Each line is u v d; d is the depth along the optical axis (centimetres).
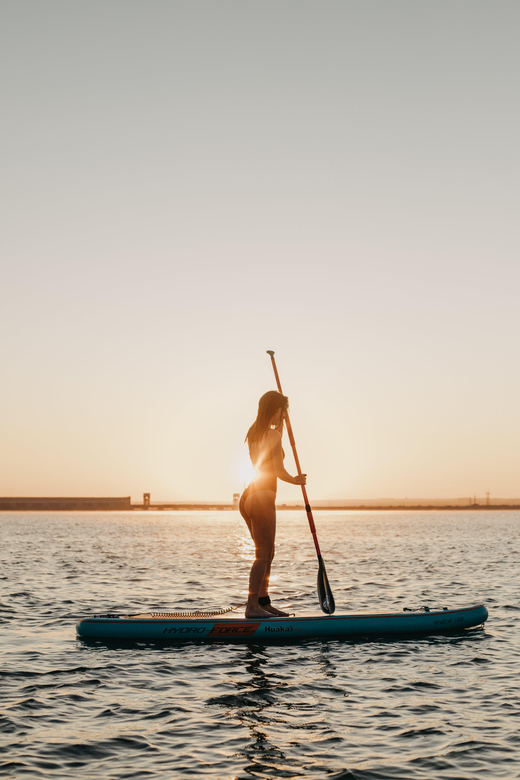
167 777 397
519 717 519
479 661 717
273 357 888
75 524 7081
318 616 849
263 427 846
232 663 705
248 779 394
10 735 472
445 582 1498
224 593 1279
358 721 508
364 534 4734
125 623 837
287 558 2302
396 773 404
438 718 516
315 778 396
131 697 573
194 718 513
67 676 646
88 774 402
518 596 1252
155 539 3894
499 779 396
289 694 585
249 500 858
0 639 835
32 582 1473
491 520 10012
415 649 779
